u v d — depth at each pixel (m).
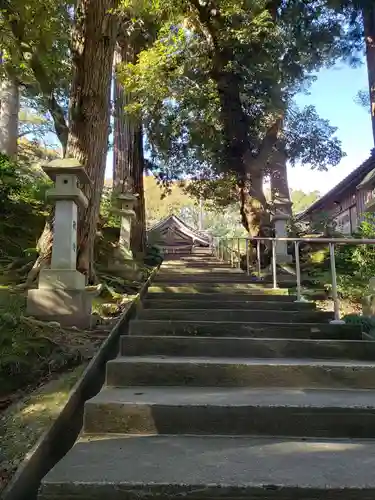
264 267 10.27
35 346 3.34
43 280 4.39
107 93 6.70
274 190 14.21
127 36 12.41
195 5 10.46
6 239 7.90
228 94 11.44
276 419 2.40
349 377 3.01
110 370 3.03
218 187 14.72
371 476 1.82
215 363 3.04
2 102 16.27
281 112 12.08
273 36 10.20
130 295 6.28
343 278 7.88
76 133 6.47
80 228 6.11
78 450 2.12
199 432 2.39
